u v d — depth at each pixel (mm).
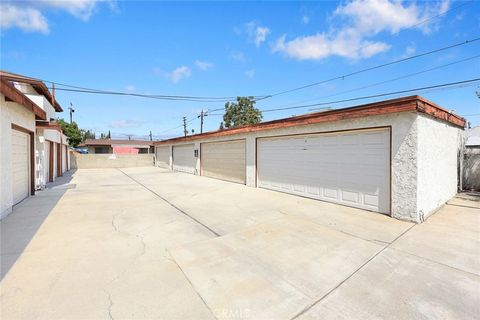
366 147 6312
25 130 7793
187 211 6465
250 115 32250
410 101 5117
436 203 6254
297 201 7535
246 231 4855
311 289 2857
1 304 2516
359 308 2523
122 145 43750
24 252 3799
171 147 21062
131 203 7484
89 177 15430
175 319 2336
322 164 7496
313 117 7355
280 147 9117
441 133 6586
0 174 5570
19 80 12062
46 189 10258
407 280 3051
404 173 5449
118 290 2799
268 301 2629
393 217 5668
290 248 4020
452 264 3457
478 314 2432
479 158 8797
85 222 5434
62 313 2396
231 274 3186
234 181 12148
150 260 3564
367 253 3818
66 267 3324
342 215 5922
